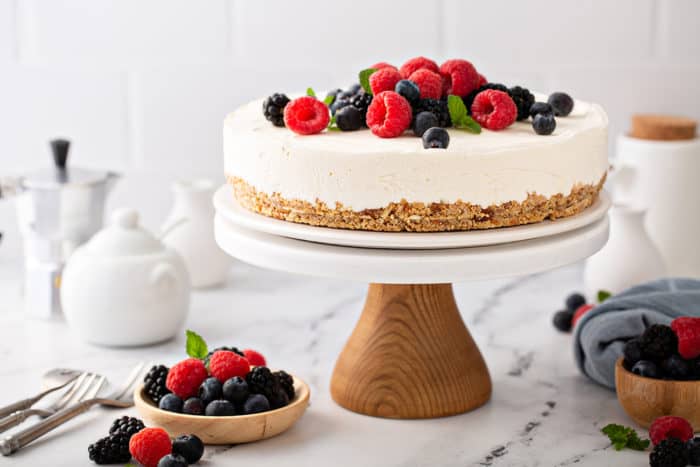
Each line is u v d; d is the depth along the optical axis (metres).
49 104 1.72
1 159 1.74
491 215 1.21
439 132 1.20
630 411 1.28
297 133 1.24
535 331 1.50
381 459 1.24
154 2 1.70
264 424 1.25
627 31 1.67
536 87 1.69
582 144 1.24
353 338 1.34
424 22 1.68
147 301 1.44
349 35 1.69
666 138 1.61
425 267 1.18
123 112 1.72
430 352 1.31
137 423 1.24
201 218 1.62
